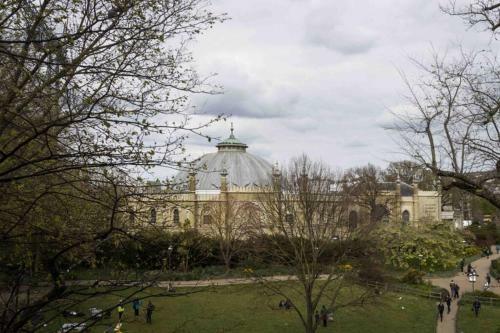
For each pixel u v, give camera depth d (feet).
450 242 275.59
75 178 40.19
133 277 50.96
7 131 39.65
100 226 44.45
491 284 220.43
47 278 45.93
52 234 39.50
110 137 38.14
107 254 50.62
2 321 39.91
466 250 311.68
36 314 42.55
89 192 41.60
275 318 155.43
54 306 47.01
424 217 306.14
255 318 154.71
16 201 41.04
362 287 177.47
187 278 190.08
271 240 169.27
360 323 152.05
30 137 35.42
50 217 42.52
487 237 356.38
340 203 179.73
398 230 257.34
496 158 56.70
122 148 37.76
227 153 368.48
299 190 172.45
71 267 44.14
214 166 357.82
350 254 176.86
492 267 259.19
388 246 240.94
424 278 234.58
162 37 38.70
